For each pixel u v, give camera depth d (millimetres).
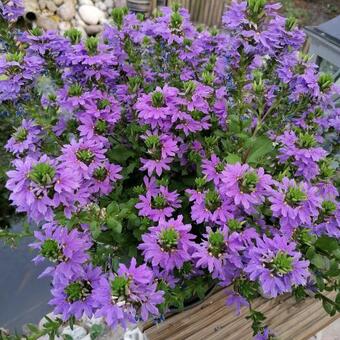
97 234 333
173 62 522
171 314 431
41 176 282
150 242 322
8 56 457
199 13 1555
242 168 326
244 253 313
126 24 521
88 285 308
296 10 1790
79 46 456
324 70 623
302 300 448
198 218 350
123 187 467
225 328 422
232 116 415
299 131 412
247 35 410
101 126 423
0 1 515
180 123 408
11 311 606
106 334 613
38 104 506
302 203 313
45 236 310
